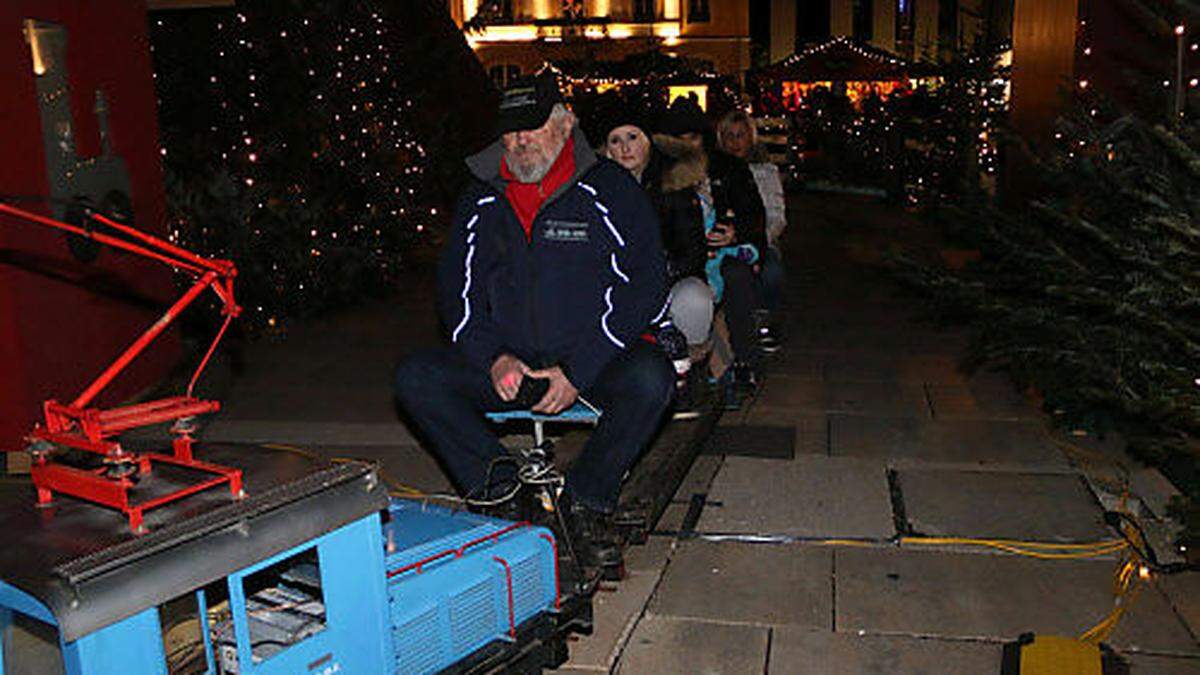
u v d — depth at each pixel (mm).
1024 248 6332
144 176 6762
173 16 10617
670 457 4547
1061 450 5641
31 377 5500
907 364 7547
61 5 5828
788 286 10727
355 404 6922
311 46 10977
